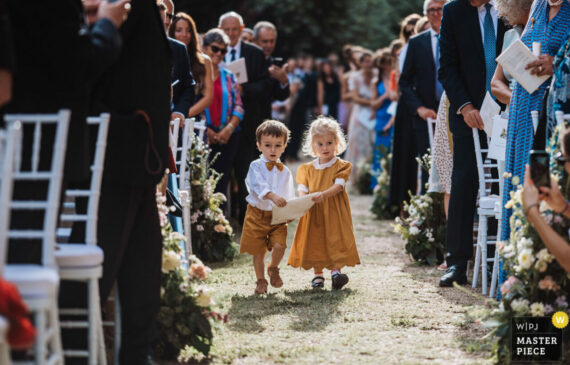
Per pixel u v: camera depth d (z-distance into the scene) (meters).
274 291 6.10
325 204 6.13
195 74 7.74
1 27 2.91
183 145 6.40
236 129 9.10
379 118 12.65
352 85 14.43
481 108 6.13
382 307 5.46
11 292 2.78
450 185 6.81
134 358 3.87
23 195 3.29
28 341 2.81
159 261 3.92
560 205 3.90
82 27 3.27
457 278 6.24
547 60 4.74
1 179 2.97
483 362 4.17
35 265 3.17
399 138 9.88
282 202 5.84
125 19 3.70
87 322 3.57
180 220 5.64
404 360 4.23
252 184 5.98
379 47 26.75
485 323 4.11
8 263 3.29
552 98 4.45
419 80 8.29
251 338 4.71
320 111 19.28
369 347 4.50
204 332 4.28
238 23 9.74
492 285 5.72
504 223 5.10
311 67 19.47
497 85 5.65
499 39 6.30
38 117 3.12
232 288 6.21
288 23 24.75
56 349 3.19
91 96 3.79
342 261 6.08
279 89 9.99
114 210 3.78
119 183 3.77
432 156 7.02
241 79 9.34
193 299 4.30
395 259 7.58
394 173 9.97
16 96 3.27
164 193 5.32
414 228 7.20
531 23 5.07
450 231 6.39
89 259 3.41
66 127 3.12
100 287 3.75
